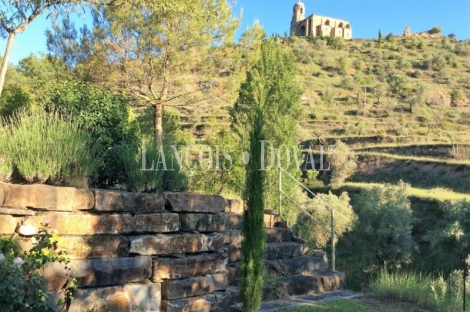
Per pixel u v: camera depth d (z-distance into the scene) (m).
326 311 5.88
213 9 10.88
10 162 4.70
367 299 6.80
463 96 53.03
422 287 7.06
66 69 11.03
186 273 5.33
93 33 10.73
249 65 12.39
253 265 5.03
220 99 12.12
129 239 4.93
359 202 19.44
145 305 4.89
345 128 41.28
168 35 10.04
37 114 5.47
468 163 26.16
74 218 4.54
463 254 15.98
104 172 5.96
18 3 6.42
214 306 5.53
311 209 16.80
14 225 4.20
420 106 49.41
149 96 11.63
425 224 19.14
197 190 9.77
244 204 5.19
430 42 82.12
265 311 5.66
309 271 7.45
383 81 60.25
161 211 5.38
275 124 12.24
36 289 3.64
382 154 30.44
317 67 66.75
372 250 17.05
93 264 4.57
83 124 6.10
